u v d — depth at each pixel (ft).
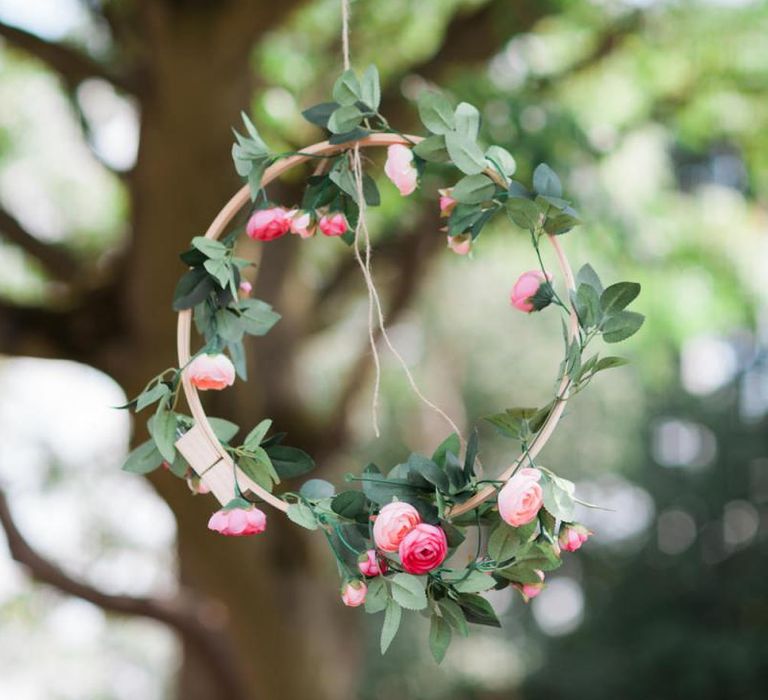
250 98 13.16
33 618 26.43
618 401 39.58
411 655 35.22
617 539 40.14
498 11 14.78
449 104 4.72
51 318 14.49
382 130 4.80
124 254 14.02
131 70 12.99
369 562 4.47
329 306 18.80
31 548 17.71
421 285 17.51
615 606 38.75
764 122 18.79
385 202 15.69
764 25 17.39
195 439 4.63
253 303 4.76
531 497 4.36
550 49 17.83
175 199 12.92
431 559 4.30
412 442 32.32
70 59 12.89
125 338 14.32
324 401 22.86
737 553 38.32
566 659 38.22
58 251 16.49
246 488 4.61
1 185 19.98
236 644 16.79
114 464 25.96
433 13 16.98
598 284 4.68
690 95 18.37
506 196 4.79
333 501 4.57
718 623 37.58
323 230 4.85
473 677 36.68
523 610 40.42
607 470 40.70
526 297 4.70
